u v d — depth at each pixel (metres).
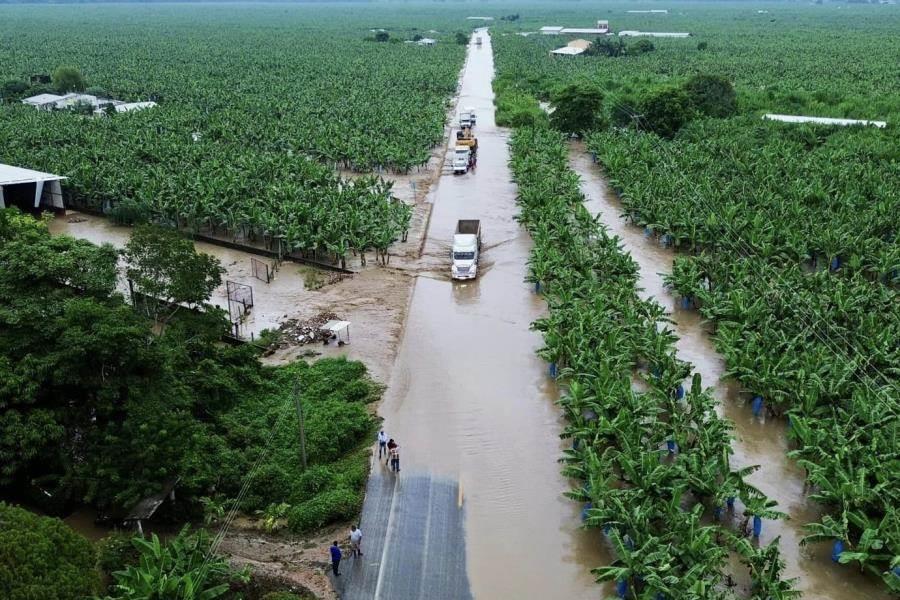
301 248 54.94
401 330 45.22
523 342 44.03
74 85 119.25
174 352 32.78
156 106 103.19
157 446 27.00
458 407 36.91
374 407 36.69
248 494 29.39
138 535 26.03
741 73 135.88
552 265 49.91
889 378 35.41
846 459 28.42
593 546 27.97
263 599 24.08
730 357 36.88
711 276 46.91
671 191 62.91
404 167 81.56
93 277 32.00
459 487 30.98
